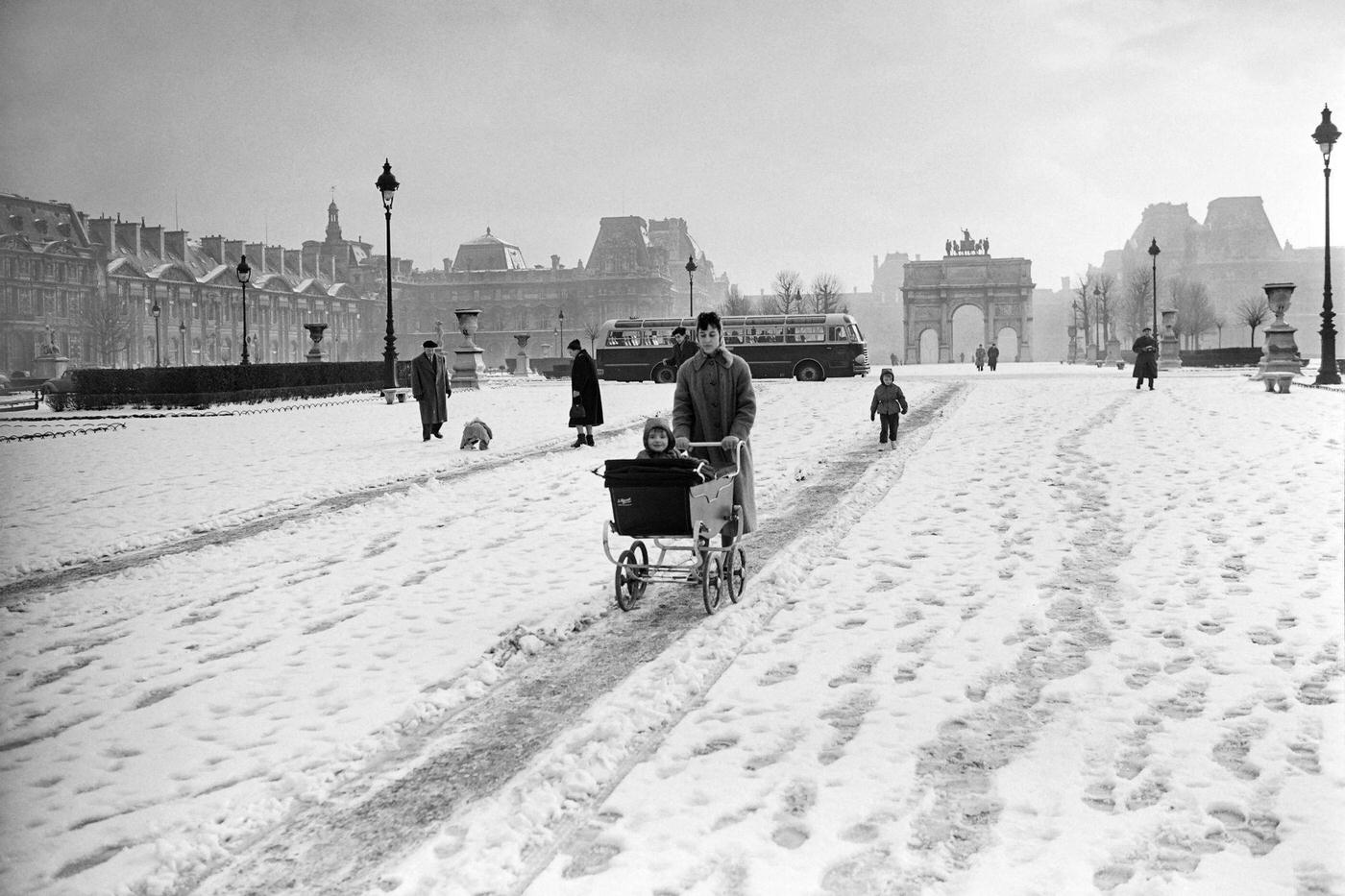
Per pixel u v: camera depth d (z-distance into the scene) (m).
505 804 5.21
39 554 11.78
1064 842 4.63
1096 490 14.17
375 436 24.58
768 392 37.50
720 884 4.38
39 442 24.48
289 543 12.19
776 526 12.59
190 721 6.56
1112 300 158.38
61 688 7.34
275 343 150.00
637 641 8.03
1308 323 184.12
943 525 12.10
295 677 7.34
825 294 150.38
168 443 23.88
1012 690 6.61
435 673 7.33
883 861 4.52
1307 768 5.29
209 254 145.25
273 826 5.15
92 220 115.94
